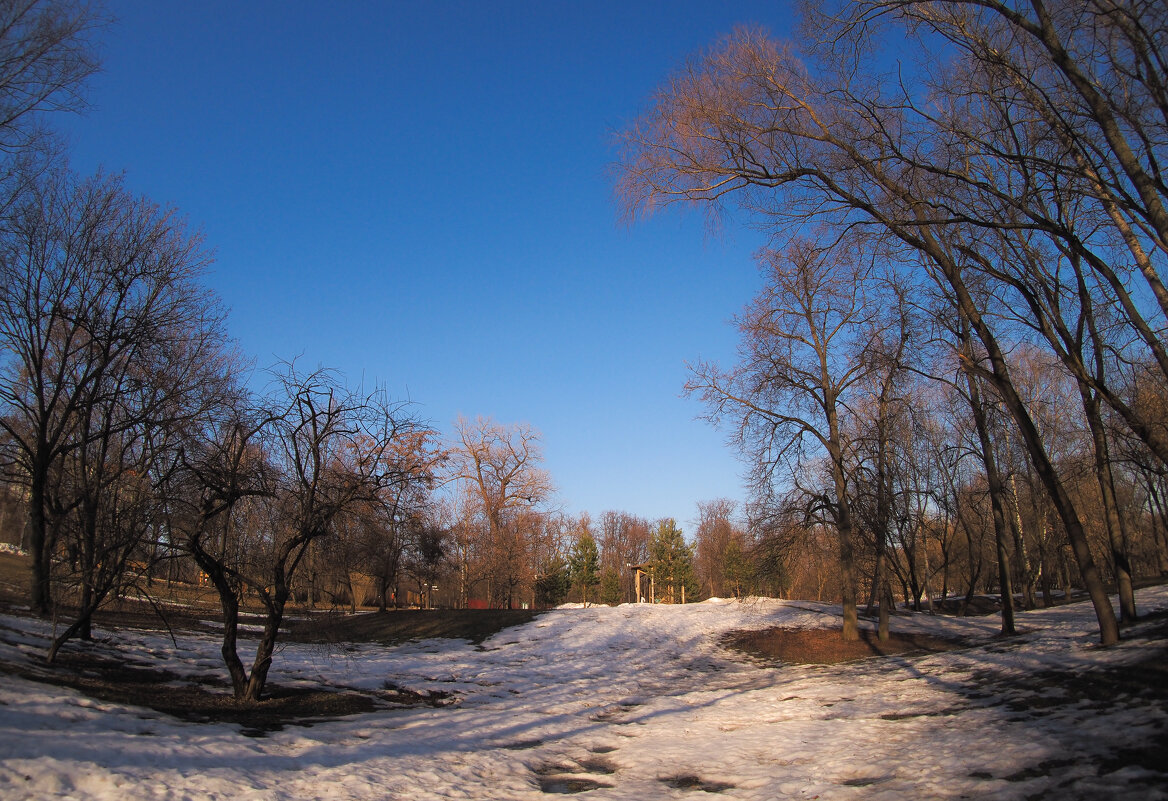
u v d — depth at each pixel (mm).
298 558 16359
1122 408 13516
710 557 79438
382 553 33031
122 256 21234
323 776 10188
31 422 24109
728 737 14430
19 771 8148
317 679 20219
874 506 26656
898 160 13367
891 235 15242
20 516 37125
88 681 14719
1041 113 13000
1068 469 32375
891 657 23891
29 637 17859
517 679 23766
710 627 33062
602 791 10945
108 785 8289
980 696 14734
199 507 15211
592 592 70062
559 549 69500
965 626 29844
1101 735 10062
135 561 16297
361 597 52156
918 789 9398
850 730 13766
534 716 17250
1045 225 12258
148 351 20797
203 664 19531
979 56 12375
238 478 15297
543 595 58469
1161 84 10172
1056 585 58625
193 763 9766
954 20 12664
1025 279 16344
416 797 9875
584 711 18297
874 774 10539
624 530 100312
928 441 35531
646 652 29109
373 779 10367
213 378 22406
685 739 14562
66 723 10711
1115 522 20109
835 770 11102
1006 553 25219
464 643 31812
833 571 37000
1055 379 29984
